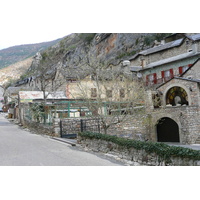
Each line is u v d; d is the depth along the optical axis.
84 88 15.37
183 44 36.00
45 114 18.31
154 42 46.41
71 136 16.34
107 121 17.33
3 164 8.57
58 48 78.94
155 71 37.00
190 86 19.61
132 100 14.16
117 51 57.03
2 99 72.44
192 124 18.33
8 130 21.02
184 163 7.22
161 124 21.44
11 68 139.50
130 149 9.28
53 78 32.41
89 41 65.31
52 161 9.12
